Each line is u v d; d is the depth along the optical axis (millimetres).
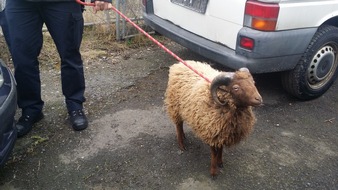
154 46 6070
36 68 3549
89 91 4578
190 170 3242
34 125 3836
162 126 3889
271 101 4469
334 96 4695
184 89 3113
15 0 3117
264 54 3717
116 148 3516
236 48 3844
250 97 2537
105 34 6219
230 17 3871
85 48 5793
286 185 3098
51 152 3438
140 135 3727
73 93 3791
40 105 3795
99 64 5344
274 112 4230
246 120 2846
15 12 3150
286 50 3842
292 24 3738
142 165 3293
